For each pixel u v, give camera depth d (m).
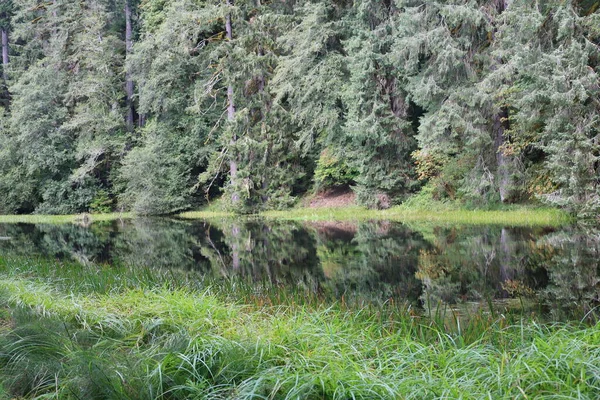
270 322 4.40
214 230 19.16
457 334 4.14
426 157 20.80
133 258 11.56
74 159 36.62
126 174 31.95
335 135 24.62
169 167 32.38
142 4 36.22
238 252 12.17
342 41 23.39
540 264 8.30
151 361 3.37
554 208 16.27
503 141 18.42
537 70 14.86
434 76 18.78
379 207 23.06
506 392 2.61
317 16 23.80
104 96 36.31
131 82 36.97
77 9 37.41
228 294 6.02
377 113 22.22
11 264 9.04
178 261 10.84
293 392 2.78
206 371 3.30
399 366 3.13
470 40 18.69
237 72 27.84
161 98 32.78
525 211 17.05
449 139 18.86
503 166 17.89
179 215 31.22
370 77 21.77
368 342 3.76
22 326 3.97
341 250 11.50
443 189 20.84
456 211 19.33
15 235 19.72
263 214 26.50
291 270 9.05
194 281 7.22
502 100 16.62
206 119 33.00
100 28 37.19
